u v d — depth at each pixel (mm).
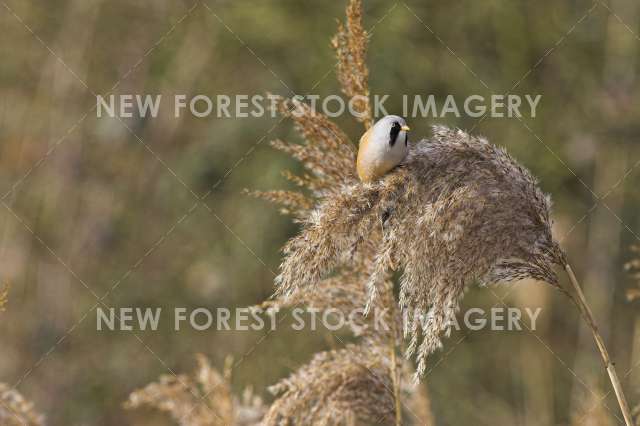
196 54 12547
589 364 10289
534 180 4238
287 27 11766
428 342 3967
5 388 5555
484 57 12164
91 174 12719
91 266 12273
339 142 4859
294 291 4035
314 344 10211
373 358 4914
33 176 12680
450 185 4164
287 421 4867
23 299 11891
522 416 10195
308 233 4074
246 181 11891
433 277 4047
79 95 12945
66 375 11391
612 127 12242
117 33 13102
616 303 11273
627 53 12516
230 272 11789
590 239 11711
